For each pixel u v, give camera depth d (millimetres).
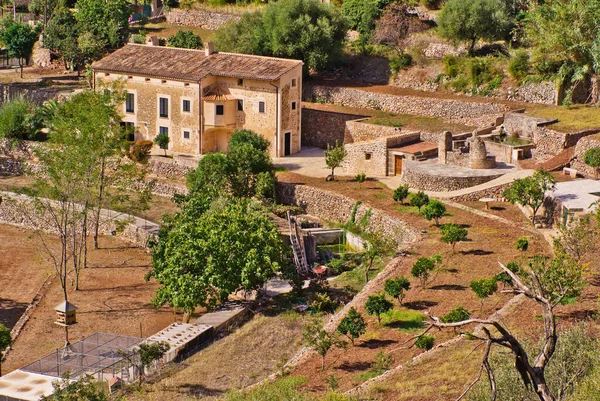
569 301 45312
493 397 18562
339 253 64188
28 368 47500
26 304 59906
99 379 45469
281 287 58281
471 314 47406
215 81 83250
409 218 64188
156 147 85500
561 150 71188
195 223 58281
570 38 79938
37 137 87062
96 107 67688
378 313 47531
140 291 61812
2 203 75750
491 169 70438
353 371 42688
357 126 82562
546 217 61094
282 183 74062
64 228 66375
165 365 46938
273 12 94000
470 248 56844
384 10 98500
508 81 84938
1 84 101500
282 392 39219
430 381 39219
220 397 40906
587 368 30406
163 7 116250
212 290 55281
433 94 87375
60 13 109000
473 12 88750
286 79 81000
